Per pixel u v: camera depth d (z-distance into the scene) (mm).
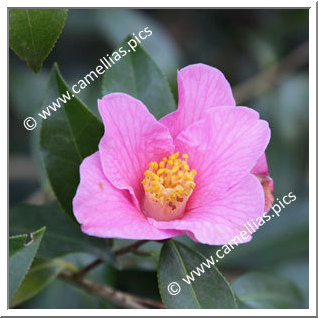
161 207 447
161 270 445
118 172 435
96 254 484
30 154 625
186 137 447
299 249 573
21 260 431
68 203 461
